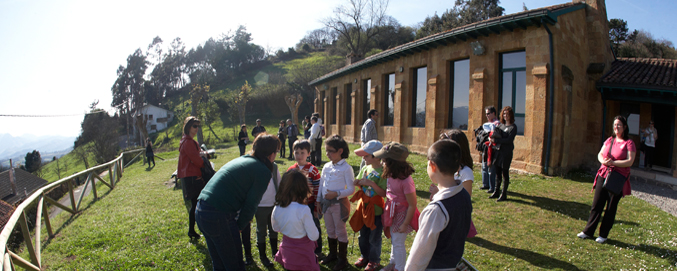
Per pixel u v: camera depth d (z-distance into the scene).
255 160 2.98
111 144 38.25
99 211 6.93
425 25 49.56
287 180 2.90
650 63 11.67
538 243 4.36
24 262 3.72
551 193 6.74
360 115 16.83
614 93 10.27
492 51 9.52
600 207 4.33
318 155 10.52
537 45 8.52
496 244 4.36
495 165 6.32
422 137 12.30
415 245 1.83
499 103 9.68
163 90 76.12
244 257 4.03
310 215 2.88
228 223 2.85
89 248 4.65
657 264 3.69
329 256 3.81
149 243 4.65
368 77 15.98
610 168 4.18
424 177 8.24
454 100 11.19
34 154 48.44
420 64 12.36
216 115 37.38
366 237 3.53
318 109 23.75
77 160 45.44
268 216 3.83
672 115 11.30
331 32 68.50
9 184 23.86
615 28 28.56
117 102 67.94
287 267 2.86
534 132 8.61
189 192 4.57
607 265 3.71
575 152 9.65
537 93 8.51
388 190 3.09
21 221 4.24
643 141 11.31
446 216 1.78
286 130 13.72
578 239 4.46
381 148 3.10
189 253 4.22
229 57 70.00
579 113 9.91
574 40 9.55
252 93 44.88
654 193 7.80
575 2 10.31
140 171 13.91
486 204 6.04
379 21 43.88
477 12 41.59
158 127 55.19
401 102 13.35
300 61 65.12
